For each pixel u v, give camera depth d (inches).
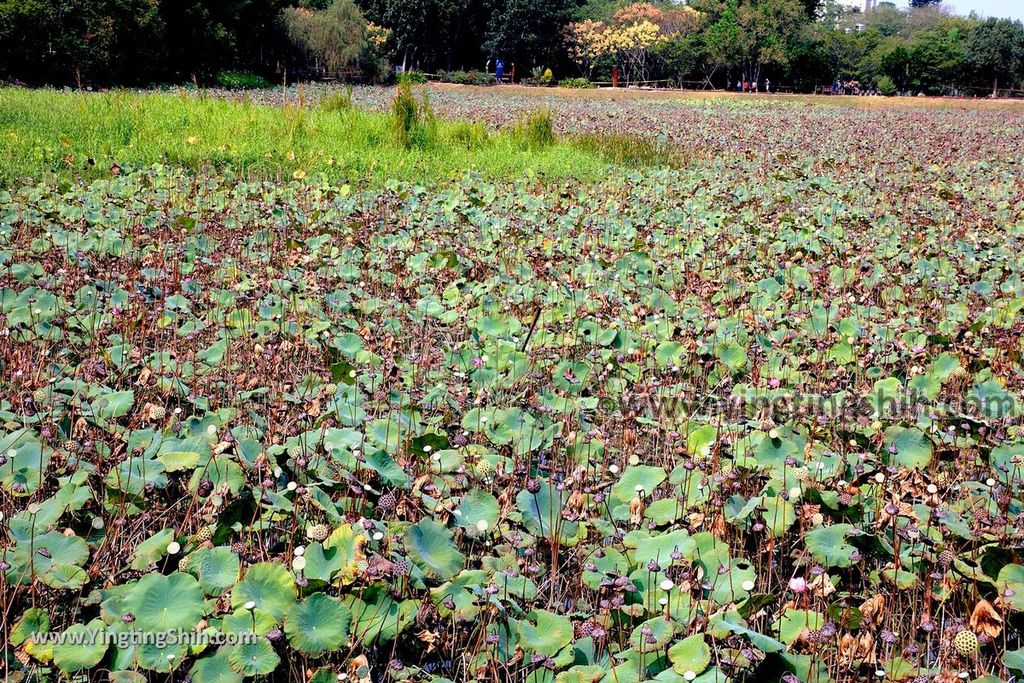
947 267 258.5
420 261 240.4
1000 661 91.8
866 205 378.6
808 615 90.0
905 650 93.4
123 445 121.3
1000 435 138.9
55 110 462.0
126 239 240.8
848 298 222.7
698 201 369.1
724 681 80.5
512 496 117.8
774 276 241.9
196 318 188.4
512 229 289.4
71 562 93.2
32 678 82.7
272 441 125.0
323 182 366.3
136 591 84.9
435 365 169.6
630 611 93.5
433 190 384.5
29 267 200.7
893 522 103.8
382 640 87.4
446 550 96.0
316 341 174.1
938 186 434.3
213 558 91.0
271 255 248.8
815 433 140.5
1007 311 217.0
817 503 113.0
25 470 108.7
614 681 83.4
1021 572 95.3
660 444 144.6
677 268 250.4
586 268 240.7
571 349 183.3
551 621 90.1
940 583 101.0
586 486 120.0
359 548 89.8
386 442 126.2
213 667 81.4
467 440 135.1
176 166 379.6
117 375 153.5
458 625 93.8
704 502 113.0
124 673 80.4
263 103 809.5
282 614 84.7
